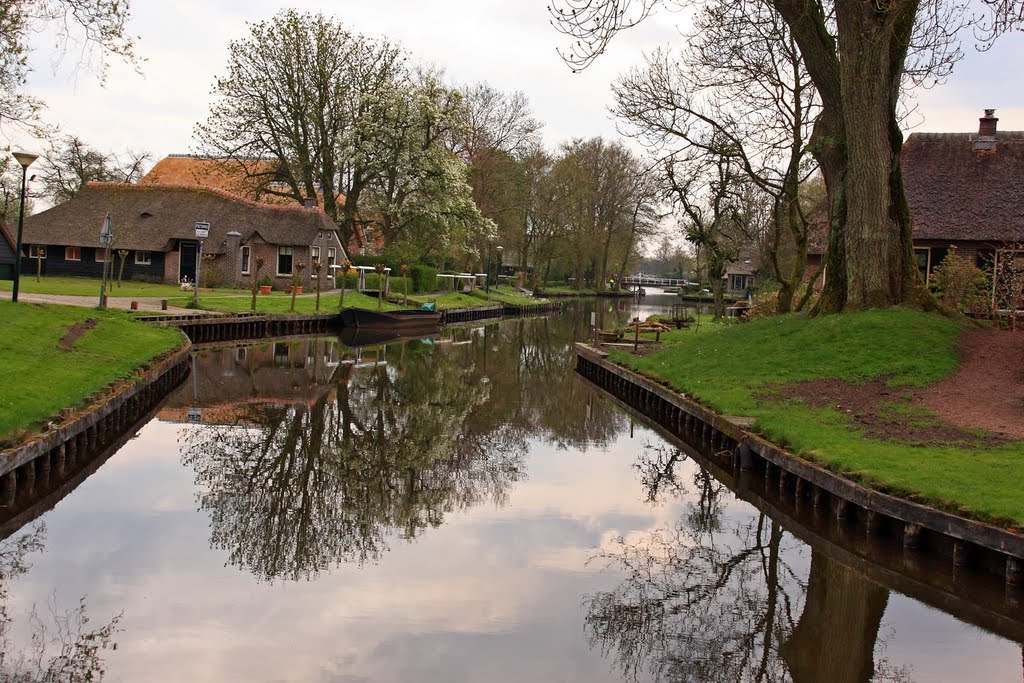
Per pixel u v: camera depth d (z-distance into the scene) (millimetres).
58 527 10977
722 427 14648
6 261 32531
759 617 8969
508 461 15805
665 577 10070
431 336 41688
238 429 17266
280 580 9570
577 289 85625
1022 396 14008
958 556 9195
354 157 48094
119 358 19625
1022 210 31438
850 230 19469
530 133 64500
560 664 7789
